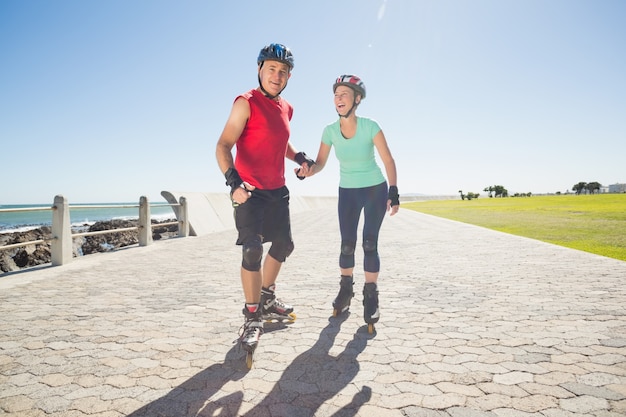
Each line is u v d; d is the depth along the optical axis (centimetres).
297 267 554
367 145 290
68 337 266
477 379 192
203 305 352
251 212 241
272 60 240
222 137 233
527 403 168
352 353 230
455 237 909
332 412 163
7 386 192
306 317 309
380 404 169
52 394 183
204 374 204
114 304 357
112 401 175
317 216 2211
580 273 455
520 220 1396
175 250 777
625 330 262
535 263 529
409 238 911
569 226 1083
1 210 496
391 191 283
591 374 196
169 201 1066
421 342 246
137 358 227
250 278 226
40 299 379
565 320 285
